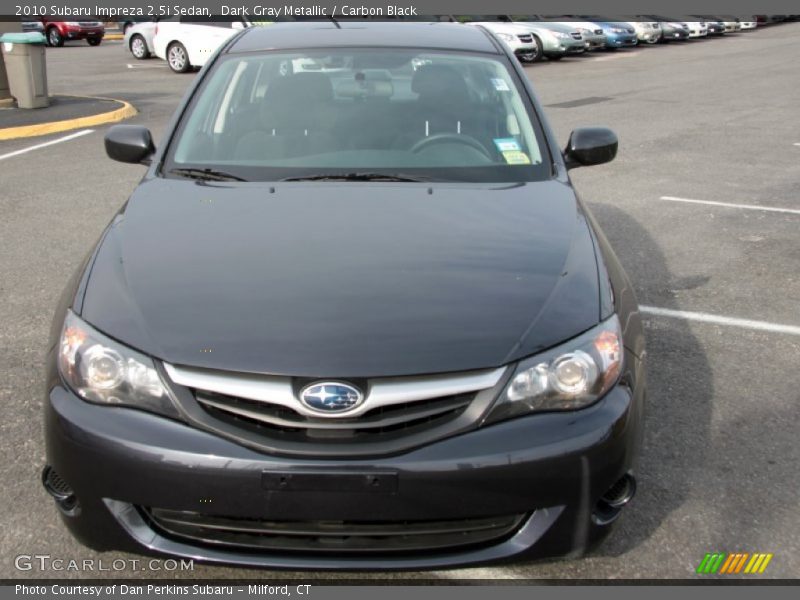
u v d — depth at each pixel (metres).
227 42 4.17
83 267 2.75
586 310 2.48
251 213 2.96
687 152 9.59
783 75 17.81
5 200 7.00
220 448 2.20
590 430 2.29
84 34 26.81
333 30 4.27
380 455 2.19
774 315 4.75
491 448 2.21
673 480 3.11
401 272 2.57
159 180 3.31
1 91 11.63
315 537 2.29
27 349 4.12
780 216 6.82
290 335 2.31
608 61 21.64
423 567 2.27
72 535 2.47
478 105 3.73
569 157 3.72
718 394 3.79
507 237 2.82
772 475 3.15
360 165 3.39
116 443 2.24
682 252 5.88
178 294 2.47
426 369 2.24
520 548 2.31
